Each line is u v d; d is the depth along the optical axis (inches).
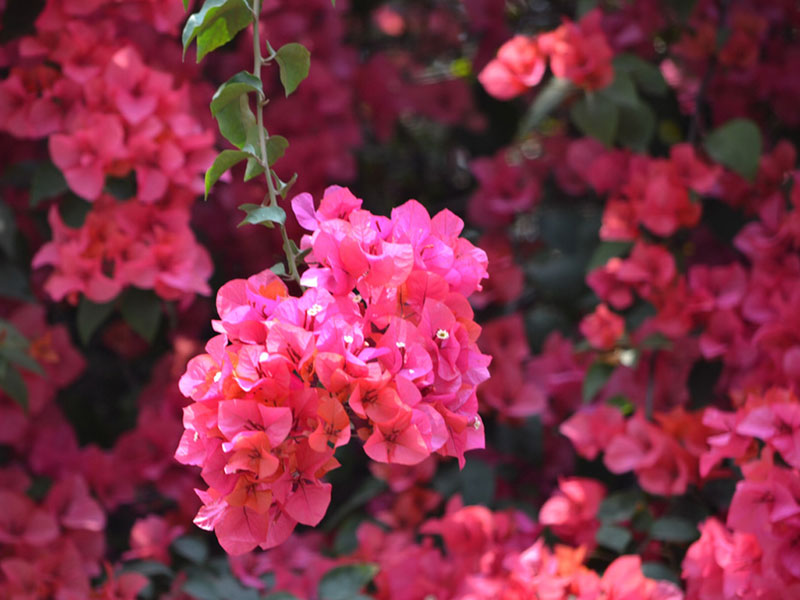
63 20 57.5
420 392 40.9
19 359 57.5
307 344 40.2
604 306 61.2
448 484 63.3
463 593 56.8
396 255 41.0
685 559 53.2
